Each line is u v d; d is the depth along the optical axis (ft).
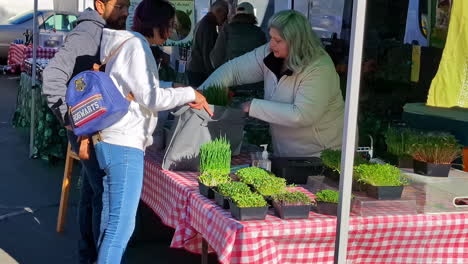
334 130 11.39
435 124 12.66
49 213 16.60
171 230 14.57
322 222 7.84
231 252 7.54
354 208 8.31
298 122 10.71
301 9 20.17
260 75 12.26
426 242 8.45
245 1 22.00
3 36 48.98
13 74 48.19
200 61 20.80
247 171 9.24
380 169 8.54
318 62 10.78
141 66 8.74
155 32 9.67
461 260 8.65
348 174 7.36
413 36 17.58
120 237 9.16
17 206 17.11
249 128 14.62
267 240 7.66
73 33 10.26
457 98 8.51
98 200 10.66
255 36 20.01
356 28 7.14
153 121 9.26
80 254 11.66
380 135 14.74
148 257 13.52
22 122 26.45
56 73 9.94
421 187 8.64
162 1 9.76
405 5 17.62
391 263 8.45
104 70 9.15
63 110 10.04
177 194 9.41
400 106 16.75
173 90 9.11
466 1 8.27
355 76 7.24
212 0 25.05
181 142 10.19
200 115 10.20
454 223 8.38
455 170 9.66
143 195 11.38
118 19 10.57
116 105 8.69
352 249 8.22
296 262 7.97
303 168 10.00
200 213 8.55
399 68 17.12
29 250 13.97
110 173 9.05
